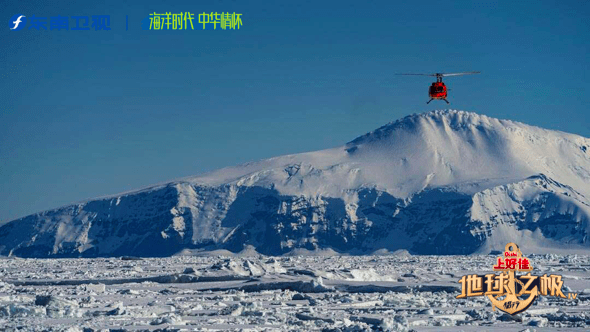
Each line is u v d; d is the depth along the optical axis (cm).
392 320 12562
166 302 17962
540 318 13488
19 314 14775
